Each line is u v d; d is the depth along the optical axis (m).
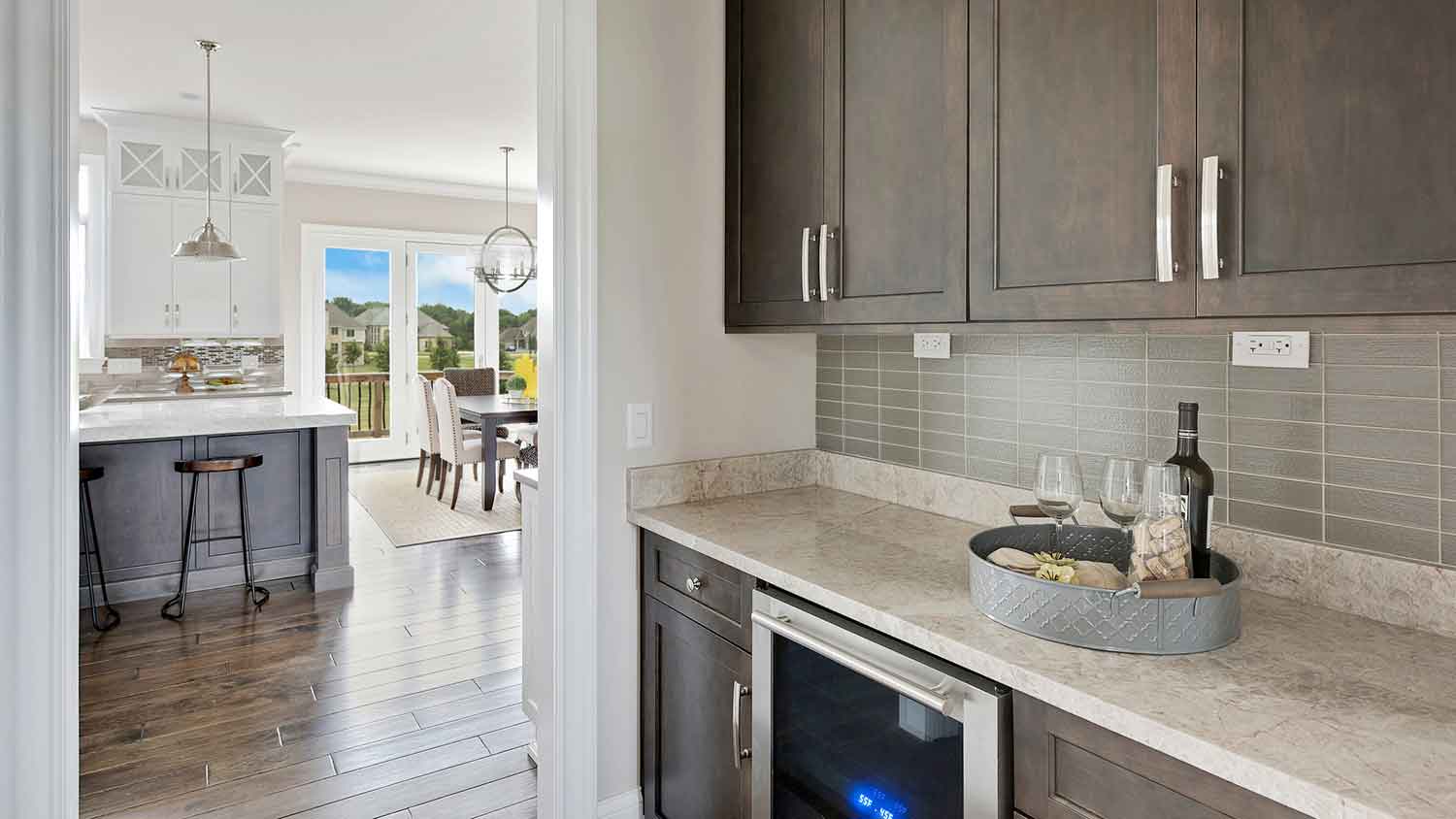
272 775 2.34
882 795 1.31
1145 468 1.21
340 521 4.14
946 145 1.50
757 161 2.03
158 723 2.65
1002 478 1.84
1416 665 1.06
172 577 3.97
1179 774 0.91
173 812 2.15
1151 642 1.09
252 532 4.15
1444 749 0.84
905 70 1.60
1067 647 1.13
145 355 5.99
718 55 2.13
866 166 1.70
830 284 1.80
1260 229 1.04
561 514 1.94
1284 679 1.02
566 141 1.90
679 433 2.12
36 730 1.39
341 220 7.51
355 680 3.01
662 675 1.99
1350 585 1.26
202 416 3.99
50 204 1.37
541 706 2.05
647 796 2.05
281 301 5.94
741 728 1.68
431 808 2.20
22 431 1.37
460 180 7.56
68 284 1.40
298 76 4.51
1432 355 1.17
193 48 4.06
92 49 4.10
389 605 3.86
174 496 3.96
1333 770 0.80
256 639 3.40
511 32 3.86
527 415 5.98
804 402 2.36
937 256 1.53
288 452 4.23
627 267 2.00
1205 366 1.45
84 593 3.77
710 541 1.72
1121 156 1.21
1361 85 0.94
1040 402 1.75
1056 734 1.04
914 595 1.37
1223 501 1.44
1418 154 0.90
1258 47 1.04
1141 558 1.17
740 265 2.10
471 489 6.65
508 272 6.05
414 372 8.02
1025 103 1.36
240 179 5.73
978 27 1.44
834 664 1.41
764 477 2.25
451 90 4.78
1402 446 1.21
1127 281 1.20
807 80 1.86
